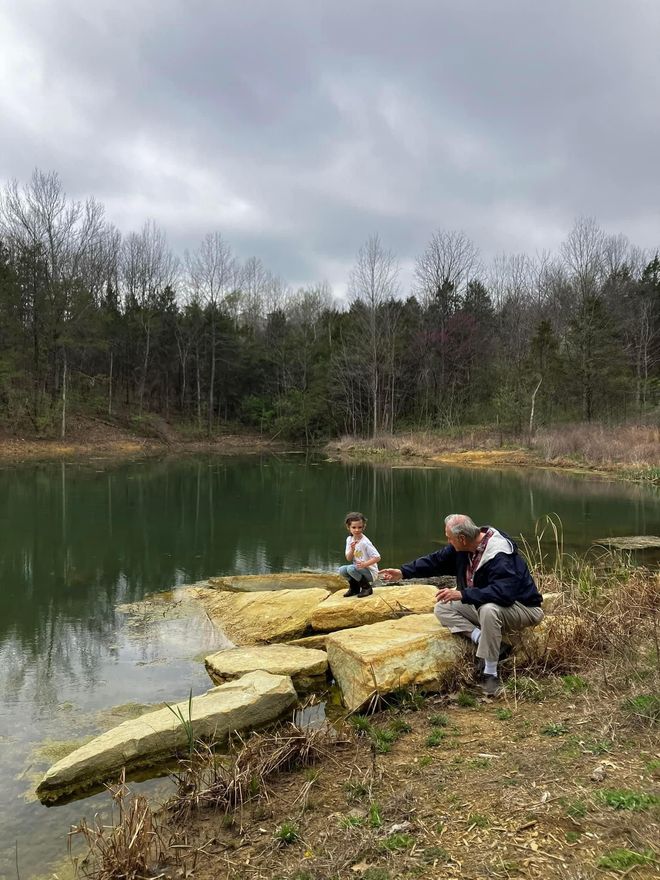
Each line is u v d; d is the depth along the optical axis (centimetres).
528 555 779
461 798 267
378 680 397
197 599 714
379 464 2670
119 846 245
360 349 3897
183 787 305
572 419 3172
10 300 2898
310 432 4022
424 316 4203
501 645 444
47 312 2942
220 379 4341
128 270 4066
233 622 620
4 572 840
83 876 258
